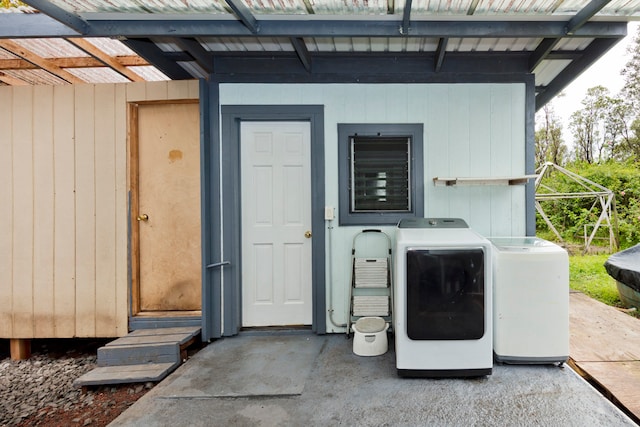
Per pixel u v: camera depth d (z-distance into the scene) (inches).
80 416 84.8
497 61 119.6
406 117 120.8
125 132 119.3
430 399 79.6
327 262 121.9
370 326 108.6
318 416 74.4
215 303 119.7
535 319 92.2
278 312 125.8
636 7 84.5
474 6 84.8
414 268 87.8
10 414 87.2
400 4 83.9
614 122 547.2
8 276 121.2
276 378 90.9
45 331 120.2
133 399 91.1
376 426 70.6
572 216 340.5
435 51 116.6
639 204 323.0
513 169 120.1
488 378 88.0
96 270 119.9
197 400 81.5
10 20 94.0
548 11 87.4
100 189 119.9
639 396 77.4
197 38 108.9
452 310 87.4
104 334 119.6
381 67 120.4
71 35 94.0
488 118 120.3
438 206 121.0
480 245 87.9
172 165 122.5
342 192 121.3
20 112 121.0
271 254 125.6
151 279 122.6
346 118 121.3
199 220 122.2
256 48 116.0
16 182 121.2
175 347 102.5
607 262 172.6
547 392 81.3
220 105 121.0
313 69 120.9
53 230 120.3
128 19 91.1
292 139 124.8
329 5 84.4
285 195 125.0
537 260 91.8
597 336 111.2
